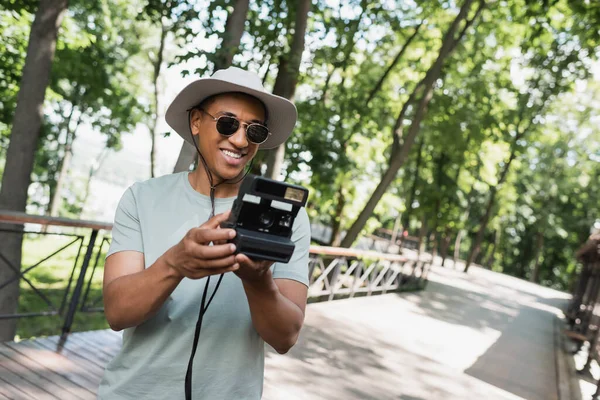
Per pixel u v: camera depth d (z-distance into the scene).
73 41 11.11
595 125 30.06
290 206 1.23
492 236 41.78
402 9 12.73
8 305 7.41
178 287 1.39
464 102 14.76
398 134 12.02
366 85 13.70
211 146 1.46
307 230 1.52
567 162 32.16
